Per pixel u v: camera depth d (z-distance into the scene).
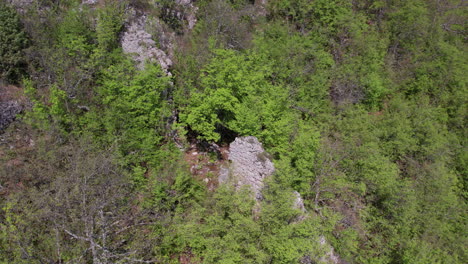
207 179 20.22
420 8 36.72
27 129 18.14
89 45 21.64
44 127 17.62
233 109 20.23
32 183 16.25
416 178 26.94
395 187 22.92
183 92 21.98
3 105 18.31
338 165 23.38
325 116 26.16
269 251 15.00
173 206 17.83
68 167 16.64
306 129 23.19
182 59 24.30
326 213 19.84
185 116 20.66
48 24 22.17
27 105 19.11
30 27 20.92
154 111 19.62
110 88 19.52
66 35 21.19
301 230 15.37
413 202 23.16
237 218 15.14
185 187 18.33
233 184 18.55
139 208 17.19
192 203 17.66
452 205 26.33
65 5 23.97
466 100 34.41
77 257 13.38
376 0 37.59
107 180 16.22
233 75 20.92
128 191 17.38
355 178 23.27
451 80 34.78
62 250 14.01
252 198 17.33
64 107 18.98
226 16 27.88
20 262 12.80
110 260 14.67
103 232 13.99
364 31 34.31
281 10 33.69
